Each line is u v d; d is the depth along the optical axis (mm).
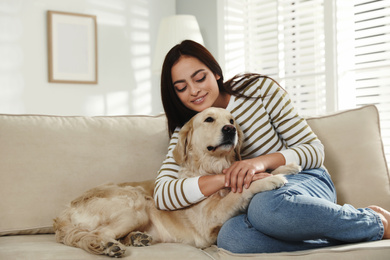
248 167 1519
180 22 3562
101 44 4008
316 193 1518
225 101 1876
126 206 1679
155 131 2080
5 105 3602
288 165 1581
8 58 3613
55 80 3781
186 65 1764
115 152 1972
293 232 1327
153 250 1461
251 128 1757
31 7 3707
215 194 1666
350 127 2062
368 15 3113
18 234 1790
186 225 1718
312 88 3520
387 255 1224
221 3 3930
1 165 1805
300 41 3725
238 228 1434
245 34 4086
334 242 1400
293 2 3639
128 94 4156
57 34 3793
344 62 3244
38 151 1864
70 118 2023
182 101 1837
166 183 1649
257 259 1315
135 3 4180
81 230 1565
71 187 1869
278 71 3730
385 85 3119
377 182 1964
